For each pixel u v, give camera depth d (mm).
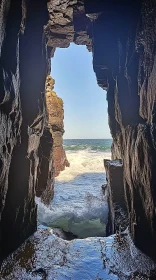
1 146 4316
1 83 4066
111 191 8812
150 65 4242
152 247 4922
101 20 7133
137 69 5559
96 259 5262
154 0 3795
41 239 6430
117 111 7801
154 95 3977
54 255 5477
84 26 9211
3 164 4469
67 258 5340
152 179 4457
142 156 5000
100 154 41656
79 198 14891
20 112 5668
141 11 4699
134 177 5812
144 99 4805
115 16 6938
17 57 5086
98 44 7484
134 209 5871
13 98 4777
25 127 6141
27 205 6391
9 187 5316
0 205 4641
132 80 5828
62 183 20000
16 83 5098
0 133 4223
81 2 7855
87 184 19781
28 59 6488
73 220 11078
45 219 10969
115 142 10047
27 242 6180
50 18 8875
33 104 6691
